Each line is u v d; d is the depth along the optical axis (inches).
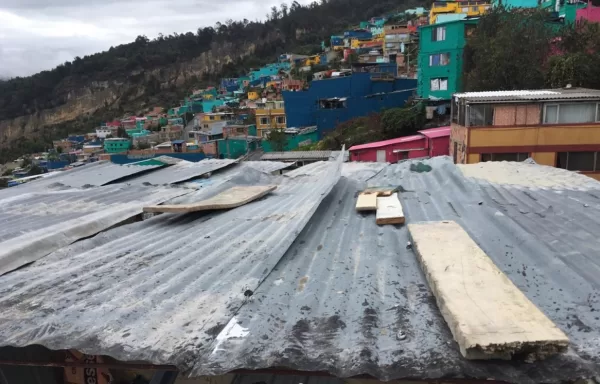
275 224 186.4
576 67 804.0
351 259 138.5
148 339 92.1
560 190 230.8
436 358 79.0
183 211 214.5
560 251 135.3
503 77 895.7
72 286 129.9
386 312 99.8
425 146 888.9
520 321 81.3
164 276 131.6
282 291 114.9
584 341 84.2
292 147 1444.4
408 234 159.0
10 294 126.6
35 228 201.8
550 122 647.1
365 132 1234.0
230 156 1663.4
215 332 93.6
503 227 163.2
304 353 84.0
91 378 143.8
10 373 138.6
